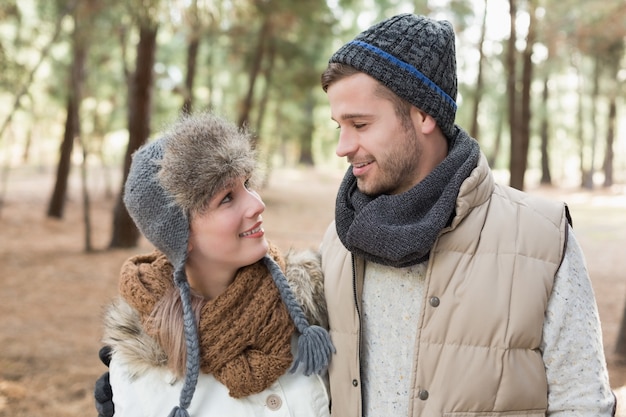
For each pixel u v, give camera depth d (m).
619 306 6.69
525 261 1.30
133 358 1.33
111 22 8.56
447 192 1.28
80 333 5.61
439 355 1.31
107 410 1.47
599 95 20.12
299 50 14.04
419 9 10.37
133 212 1.33
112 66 14.02
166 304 1.33
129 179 1.35
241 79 19.67
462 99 12.23
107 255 9.25
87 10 7.83
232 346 1.32
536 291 1.28
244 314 1.33
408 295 1.38
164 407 1.33
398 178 1.33
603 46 8.14
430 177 1.30
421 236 1.23
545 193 23.00
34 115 16.88
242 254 1.34
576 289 1.30
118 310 1.39
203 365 1.33
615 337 5.45
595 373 1.28
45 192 17.39
